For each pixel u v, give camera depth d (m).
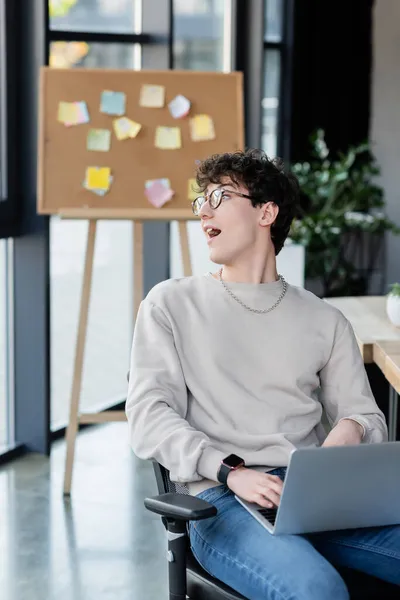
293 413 2.29
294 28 6.41
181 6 5.29
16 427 4.58
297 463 1.87
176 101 4.01
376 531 2.13
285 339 2.32
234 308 2.33
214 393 2.28
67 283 4.89
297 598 1.88
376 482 1.98
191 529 2.17
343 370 2.38
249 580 1.97
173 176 3.99
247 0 5.66
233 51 5.65
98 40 4.80
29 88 4.29
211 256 2.35
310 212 6.43
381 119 7.04
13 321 4.50
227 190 2.32
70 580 3.28
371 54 6.88
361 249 6.87
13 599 3.14
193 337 2.31
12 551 3.50
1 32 4.21
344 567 2.17
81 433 4.87
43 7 4.24
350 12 6.73
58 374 4.89
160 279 5.31
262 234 2.36
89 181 3.93
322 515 2.00
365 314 3.46
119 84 3.98
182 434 2.18
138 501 4.00
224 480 2.12
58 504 3.95
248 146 5.86
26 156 4.33
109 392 5.24
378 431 2.32
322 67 6.67
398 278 6.98
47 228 4.39
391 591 2.10
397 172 7.11
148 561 3.45
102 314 5.15
